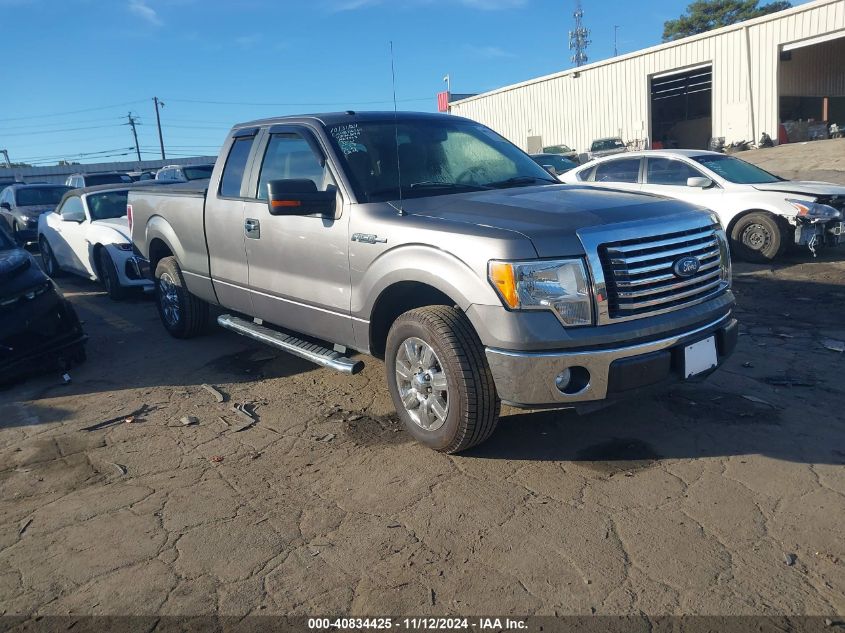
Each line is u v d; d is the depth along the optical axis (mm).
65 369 6113
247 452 4340
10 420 5051
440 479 3854
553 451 4133
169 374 5969
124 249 8969
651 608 2746
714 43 29453
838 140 25938
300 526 3455
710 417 4492
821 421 4367
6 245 6613
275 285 5242
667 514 3404
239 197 5621
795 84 33312
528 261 3543
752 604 2746
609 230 3652
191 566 3160
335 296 4652
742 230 9664
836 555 3031
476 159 5176
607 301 3602
